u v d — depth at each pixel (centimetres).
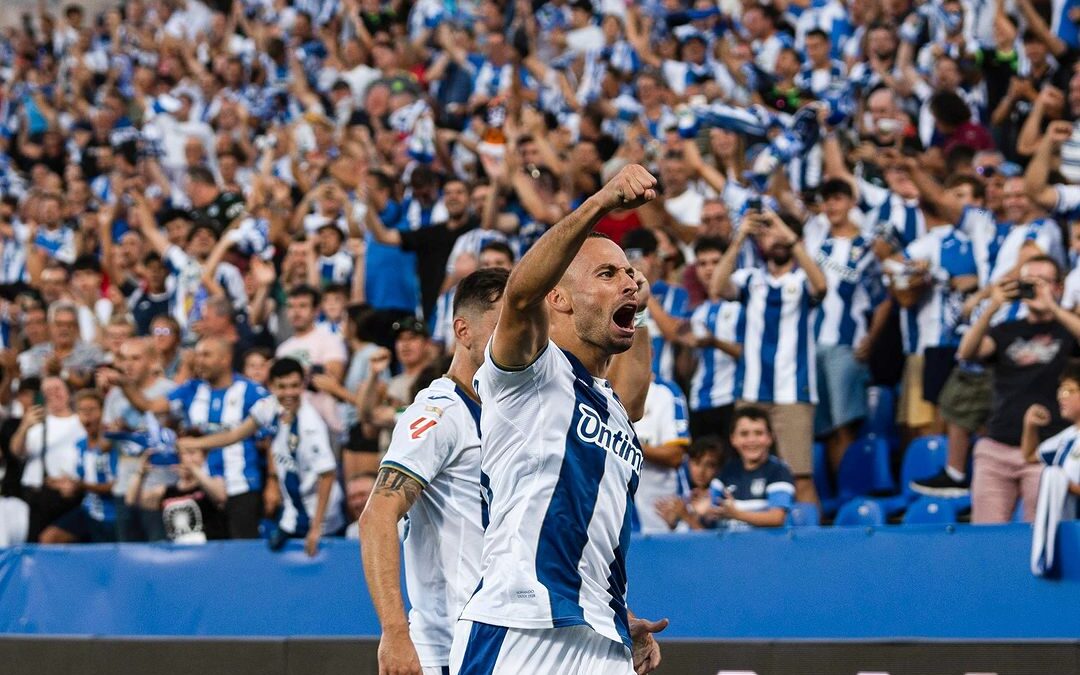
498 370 512
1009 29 1510
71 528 1269
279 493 1128
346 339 1315
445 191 1401
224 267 1502
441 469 613
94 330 1585
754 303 1159
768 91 1543
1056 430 1003
